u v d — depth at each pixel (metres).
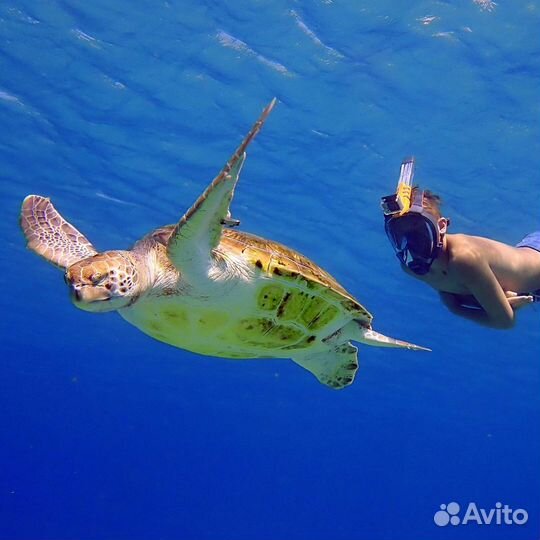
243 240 4.83
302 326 5.11
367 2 9.08
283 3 9.30
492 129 11.38
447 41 9.59
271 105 3.54
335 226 15.80
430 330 22.61
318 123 11.88
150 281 4.54
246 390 40.62
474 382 29.45
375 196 14.03
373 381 32.56
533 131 11.31
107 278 4.18
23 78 11.61
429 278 5.71
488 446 51.66
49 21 10.14
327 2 9.17
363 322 5.70
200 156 13.43
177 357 33.00
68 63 11.09
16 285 23.59
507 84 10.31
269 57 10.45
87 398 53.16
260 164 13.41
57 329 29.86
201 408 51.25
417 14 9.19
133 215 16.78
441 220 5.35
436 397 34.56
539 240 6.11
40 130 13.23
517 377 27.34
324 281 5.02
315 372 6.30
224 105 11.72
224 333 4.93
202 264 4.27
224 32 10.02
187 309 4.68
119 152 13.70
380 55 10.08
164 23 9.95
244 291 4.61
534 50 9.59
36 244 5.70
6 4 9.86
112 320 27.56
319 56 10.28
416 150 12.27
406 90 10.76
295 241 16.95
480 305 5.81
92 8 9.77
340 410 43.56
